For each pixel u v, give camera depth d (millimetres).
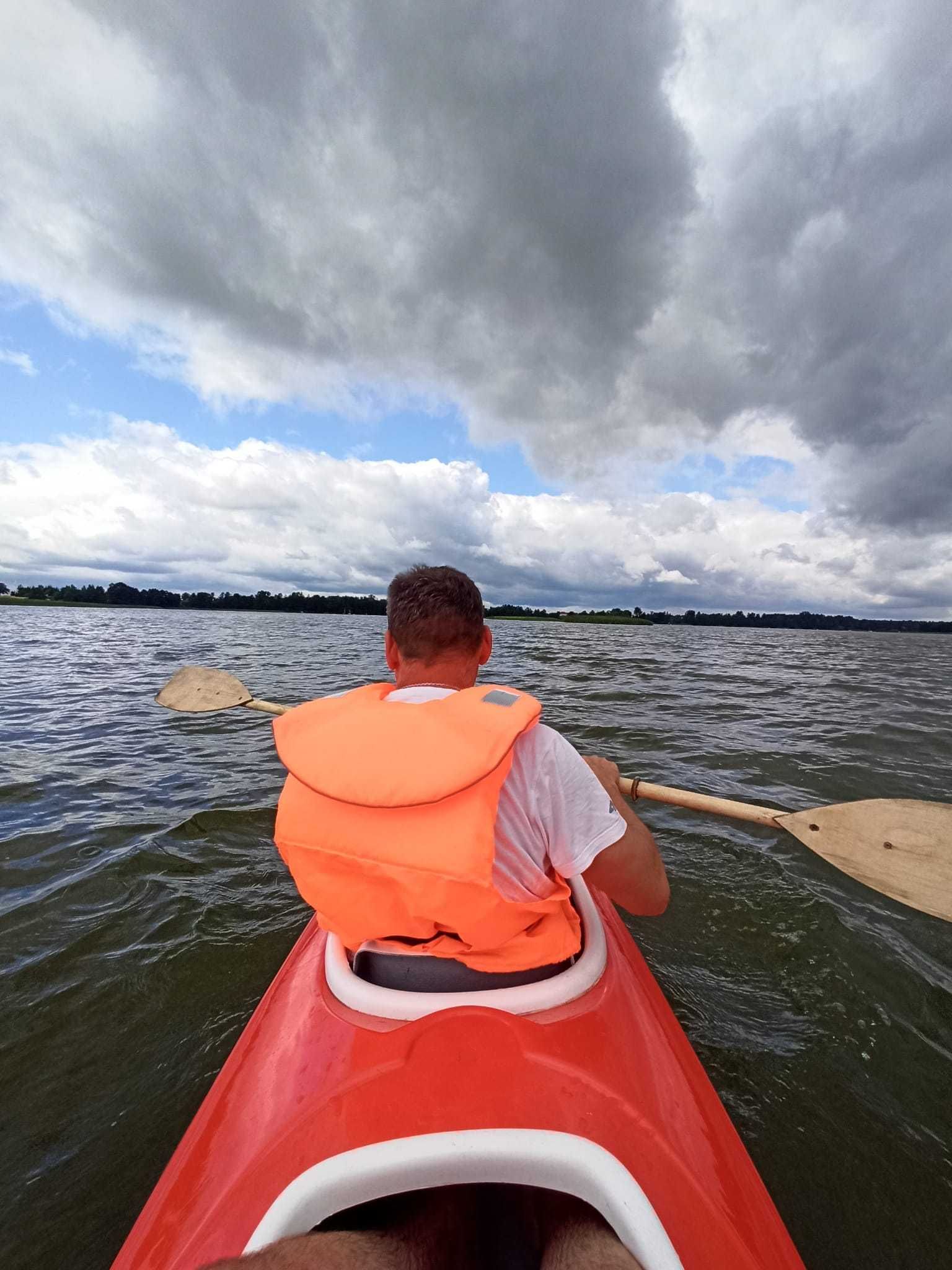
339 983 1184
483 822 942
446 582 1249
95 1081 1798
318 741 1065
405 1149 874
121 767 4672
